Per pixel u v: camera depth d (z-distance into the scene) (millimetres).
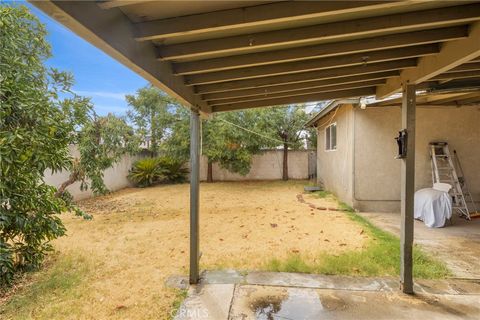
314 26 1690
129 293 2754
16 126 3027
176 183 11641
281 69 2289
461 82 3178
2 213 2850
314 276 3033
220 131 9742
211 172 12078
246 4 1442
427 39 1869
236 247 4055
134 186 10961
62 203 3662
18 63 3221
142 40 1638
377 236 4367
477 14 1590
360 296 2604
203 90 2734
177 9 1458
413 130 2533
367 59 2164
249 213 6332
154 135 11695
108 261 3568
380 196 6160
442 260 3385
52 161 3336
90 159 6125
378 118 6113
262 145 11148
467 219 5379
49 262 3535
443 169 5785
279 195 8750
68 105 4180
